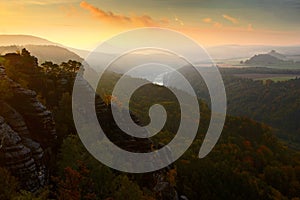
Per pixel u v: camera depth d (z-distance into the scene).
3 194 29.55
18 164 34.88
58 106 58.56
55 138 45.47
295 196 112.38
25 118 43.25
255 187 96.81
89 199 36.75
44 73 63.34
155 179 55.91
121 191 41.16
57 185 36.75
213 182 91.50
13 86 44.16
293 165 141.00
